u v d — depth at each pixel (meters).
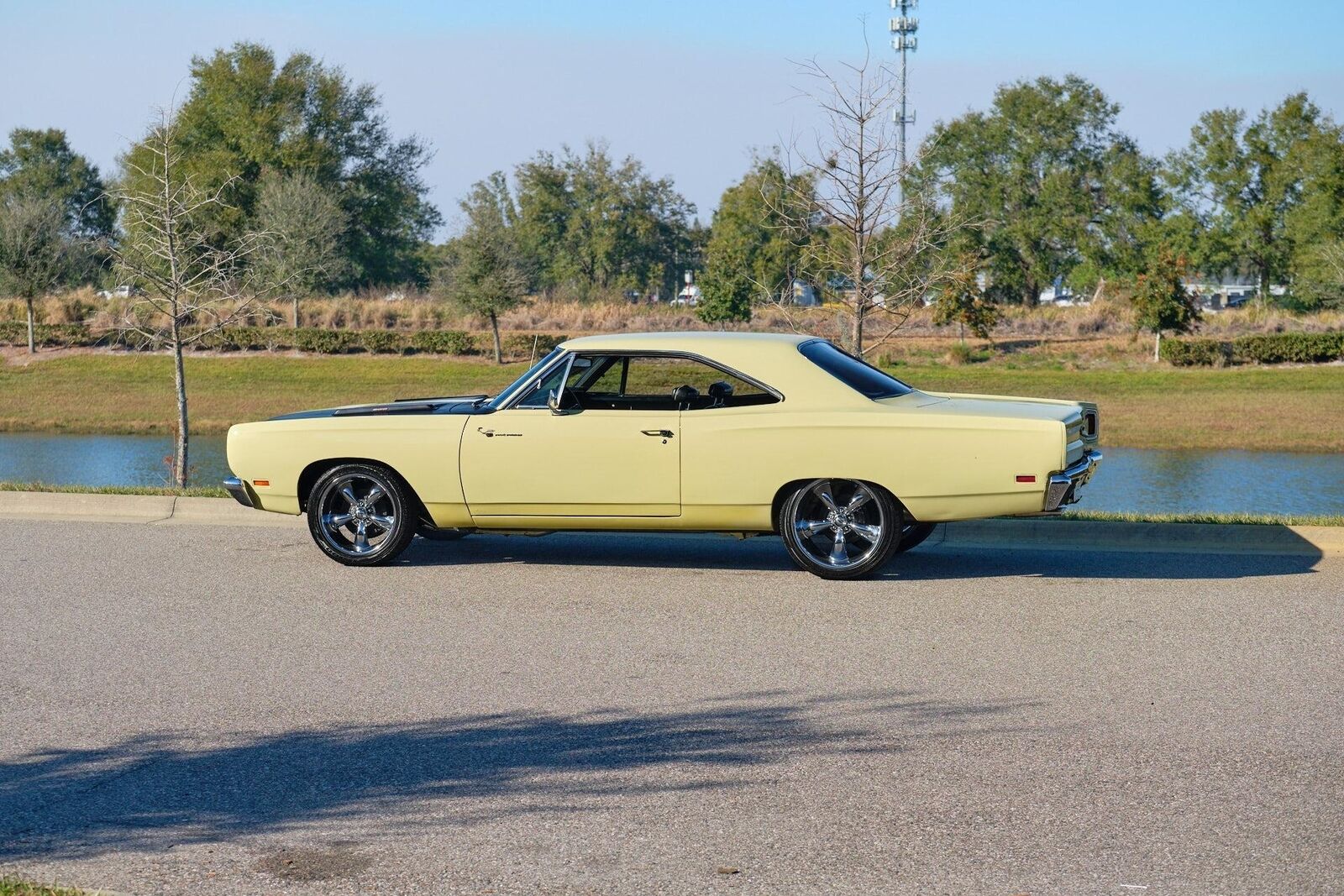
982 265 26.27
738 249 51.91
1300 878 4.27
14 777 5.39
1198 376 39.84
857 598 8.38
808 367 8.82
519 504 9.10
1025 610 8.00
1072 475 8.45
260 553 10.11
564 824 4.80
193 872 4.43
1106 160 78.00
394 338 45.06
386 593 8.69
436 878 4.36
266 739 5.81
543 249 95.44
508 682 6.64
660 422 8.80
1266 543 9.89
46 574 9.37
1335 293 50.91
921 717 5.98
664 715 6.08
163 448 30.48
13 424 34.81
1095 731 5.76
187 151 64.62
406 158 73.75
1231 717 5.94
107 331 46.25
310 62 68.88
